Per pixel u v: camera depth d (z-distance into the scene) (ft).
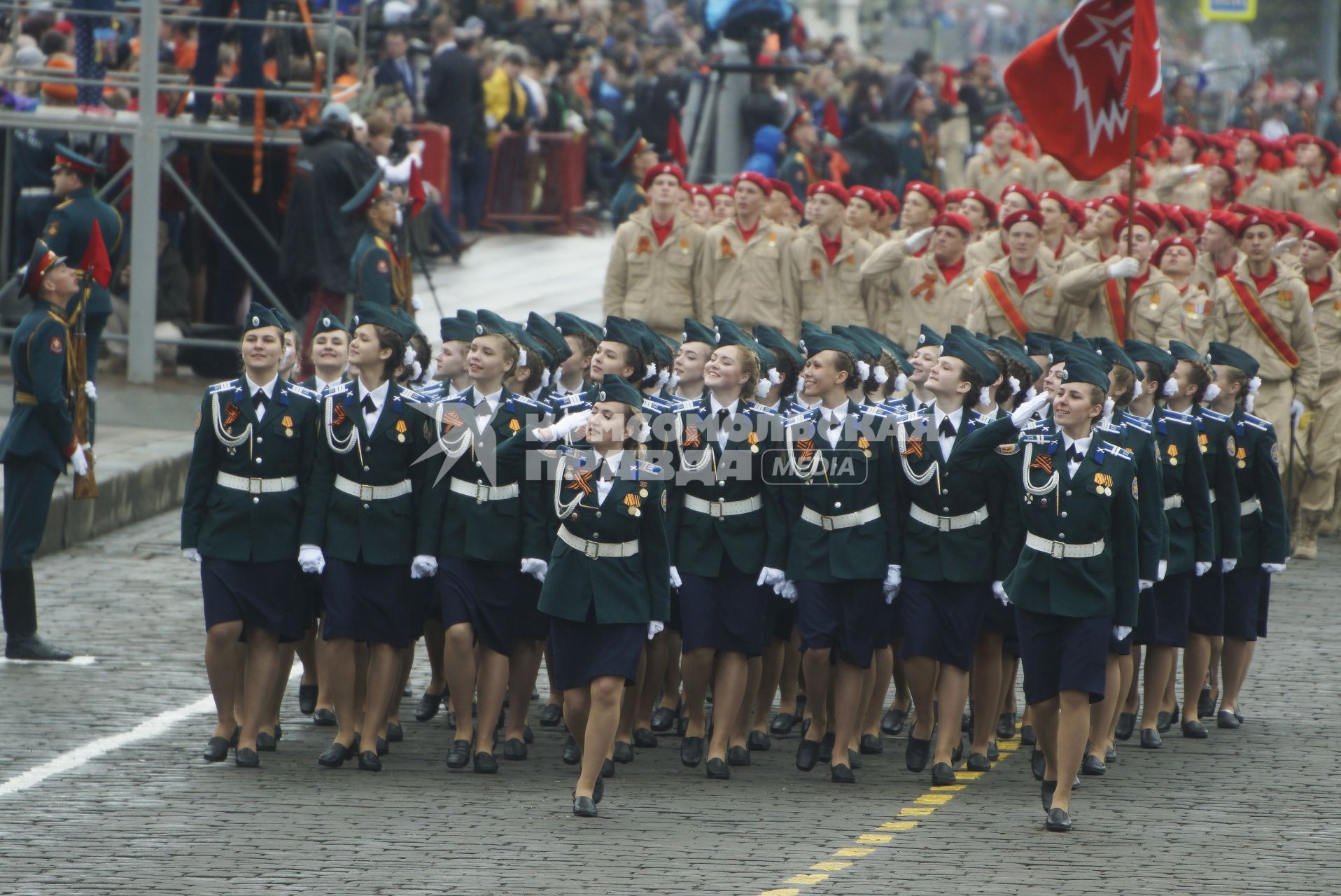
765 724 114.52
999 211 191.11
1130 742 116.67
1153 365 113.91
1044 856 90.63
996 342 116.57
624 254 185.68
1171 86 364.99
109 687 121.08
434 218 261.44
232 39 208.44
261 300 217.77
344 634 104.47
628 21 345.92
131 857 88.07
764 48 263.70
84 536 164.35
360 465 104.58
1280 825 96.84
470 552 104.32
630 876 86.02
